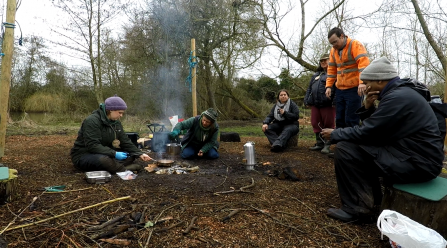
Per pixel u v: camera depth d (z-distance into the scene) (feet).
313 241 6.87
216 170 13.11
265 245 6.59
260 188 10.36
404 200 7.11
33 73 45.68
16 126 32.99
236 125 40.14
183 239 6.69
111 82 41.14
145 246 6.32
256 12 32.35
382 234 6.54
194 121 15.07
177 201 8.87
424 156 7.13
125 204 8.59
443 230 6.79
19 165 13.24
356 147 8.00
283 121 19.03
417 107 7.28
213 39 37.68
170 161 13.69
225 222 7.57
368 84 8.30
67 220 7.50
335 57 15.31
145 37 37.42
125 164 12.76
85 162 11.91
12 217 7.61
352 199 8.04
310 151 18.29
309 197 9.66
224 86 42.80
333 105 17.22
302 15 32.37
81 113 43.78
